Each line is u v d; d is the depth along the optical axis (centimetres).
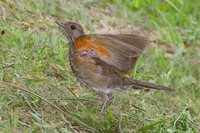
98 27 1698
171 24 1836
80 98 1284
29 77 1304
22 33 1428
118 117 1279
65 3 1691
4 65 1301
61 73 1372
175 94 1496
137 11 1870
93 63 1203
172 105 1427
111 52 1152
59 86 1318
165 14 1861
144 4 1889
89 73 1209
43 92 1268
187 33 1825
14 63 1316
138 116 1307
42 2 1625
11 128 1148
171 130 1251
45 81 1304
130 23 1781
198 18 1942
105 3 1811
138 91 1394
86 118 1235
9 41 1387
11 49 1359
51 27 1548
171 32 1769
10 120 1169
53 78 1344
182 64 1645
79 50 1184
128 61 1155
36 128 1159
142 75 1492
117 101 1328
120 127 1238
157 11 1866
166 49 1731
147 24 1806
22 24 1505
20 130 1155
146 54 1612
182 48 1716
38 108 1221
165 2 1938
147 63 1575
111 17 1775
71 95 1305
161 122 1248
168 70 1598
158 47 1712
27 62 1345
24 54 1360
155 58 1617
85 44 1177
